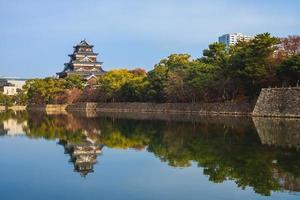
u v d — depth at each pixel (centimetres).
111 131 5559
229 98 9531
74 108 16038
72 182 2366
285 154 3162
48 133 5438
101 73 18500
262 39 8194
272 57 8212
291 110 7319
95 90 15525
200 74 9988
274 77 8031
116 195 2064
